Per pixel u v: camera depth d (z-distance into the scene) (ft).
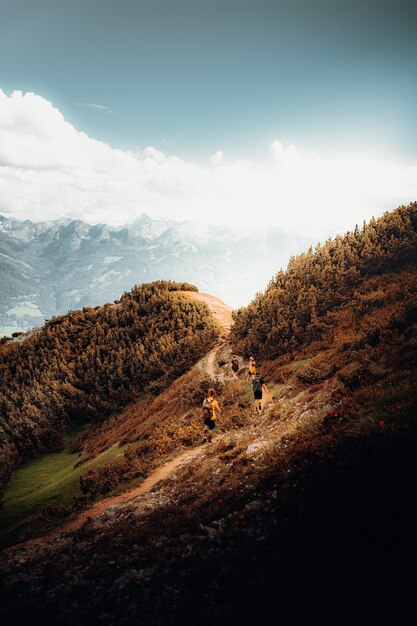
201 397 70.64
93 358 111.96
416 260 66.33
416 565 12.83
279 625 12.84
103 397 98.17
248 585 15.51
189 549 20.76
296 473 22.91
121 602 17.75
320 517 17.22
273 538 18.17
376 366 37.17
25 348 128.06
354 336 52.26
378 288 64.75
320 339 63.41
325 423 28.71
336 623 12.15
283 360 64.69
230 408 60.13
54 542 33.42
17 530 45.27
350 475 18.39
